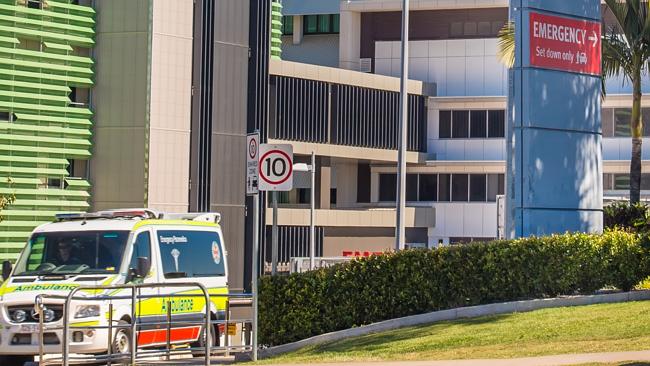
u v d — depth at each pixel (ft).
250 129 364.79
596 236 187.11
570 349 144.05
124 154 327.26
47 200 311.88
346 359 150.10
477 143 504.43
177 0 337.72
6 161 301.63
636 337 149.89
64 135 317.42
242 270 365.61
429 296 178.60
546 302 178.19
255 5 367.25
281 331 181.78
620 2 283.38
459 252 180.55
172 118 336.49
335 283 180.75
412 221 495.41
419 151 503.20
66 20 318.24
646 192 488.44
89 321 168.76
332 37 545.44
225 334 182.19
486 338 156.04
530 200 201.46
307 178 468.75
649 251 189.16
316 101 454.40
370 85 478.18
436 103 508.12
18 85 304.91
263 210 377.71
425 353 150.10
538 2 203.92
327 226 460.14
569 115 207.51
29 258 181.27
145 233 183.01
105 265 177.37
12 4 304.09
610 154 489.26
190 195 344.49
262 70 371.35
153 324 169.27
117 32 329.11
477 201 505.25
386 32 520.83
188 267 190.29
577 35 209.36
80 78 322.34
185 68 340.80
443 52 510.17
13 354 171.73
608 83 488.44
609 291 191.62
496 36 506.48
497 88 503.20
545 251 182.39
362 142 474.08
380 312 179.63
